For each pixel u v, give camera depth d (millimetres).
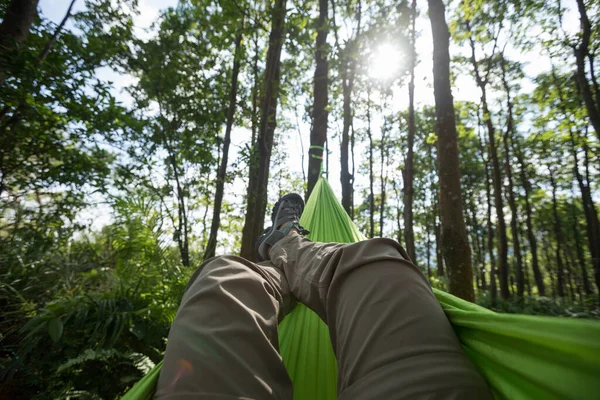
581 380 393
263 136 4703
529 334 494
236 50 6352
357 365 611
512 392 529
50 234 3992
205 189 6738
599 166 14039
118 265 3164
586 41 7066
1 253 3035
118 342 2344
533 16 8156
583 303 8055
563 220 18812
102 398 2029
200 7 4824
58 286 3117
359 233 2418
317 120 4684
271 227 1602
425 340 585
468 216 22484
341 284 804
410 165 8461
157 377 667
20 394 2020
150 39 5762
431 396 498
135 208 3260
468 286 3906
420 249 25688
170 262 3258
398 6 4941
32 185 4309
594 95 7828
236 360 582
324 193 2777
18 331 2305
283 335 1348
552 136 11148
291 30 3996
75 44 4023
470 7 6605
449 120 4336
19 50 3004
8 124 3559
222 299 675
